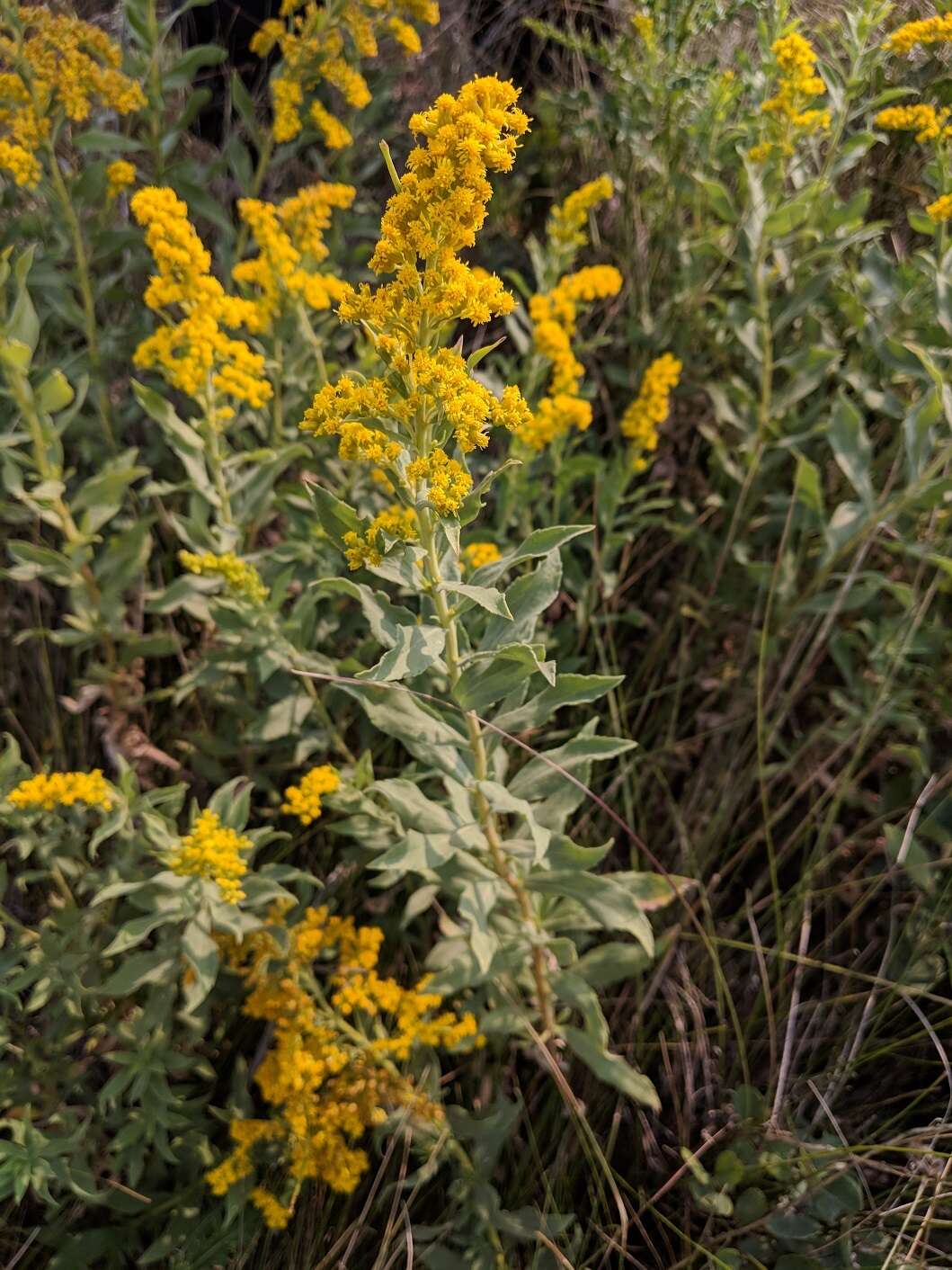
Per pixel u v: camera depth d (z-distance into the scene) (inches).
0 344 82.6
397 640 64.9
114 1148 81.9
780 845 106.6
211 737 101.4
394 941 99.9
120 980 80.5
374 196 131.2
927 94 108.4
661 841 105.5
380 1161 91.6
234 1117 86.4
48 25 98.0
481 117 58.3
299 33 127.6
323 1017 86.9
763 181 106.7
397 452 62.5
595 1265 87.4
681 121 119.6
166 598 93.7
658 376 102.1
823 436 113.7
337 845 103.3
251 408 107.2
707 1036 95.3
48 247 108.6
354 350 119.4
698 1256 84.8
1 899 90.0
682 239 124.1
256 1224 87.6
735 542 114.0
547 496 111.4
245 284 107.7
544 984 88.6
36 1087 86.6
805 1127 89.6
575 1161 90.1
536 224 142.0
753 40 125.5
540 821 80.4
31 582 103.8
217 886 79.4
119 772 100.0
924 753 98.8
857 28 100.4
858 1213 82.3
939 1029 91.4
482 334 131.4
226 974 92.1
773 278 109.1
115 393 111.2
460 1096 93.2
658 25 115.3
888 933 97.5
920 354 88.7
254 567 99.3
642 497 121.9
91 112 118.9
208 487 94.7
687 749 110.0
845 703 102.3
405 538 65.0
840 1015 94.2
